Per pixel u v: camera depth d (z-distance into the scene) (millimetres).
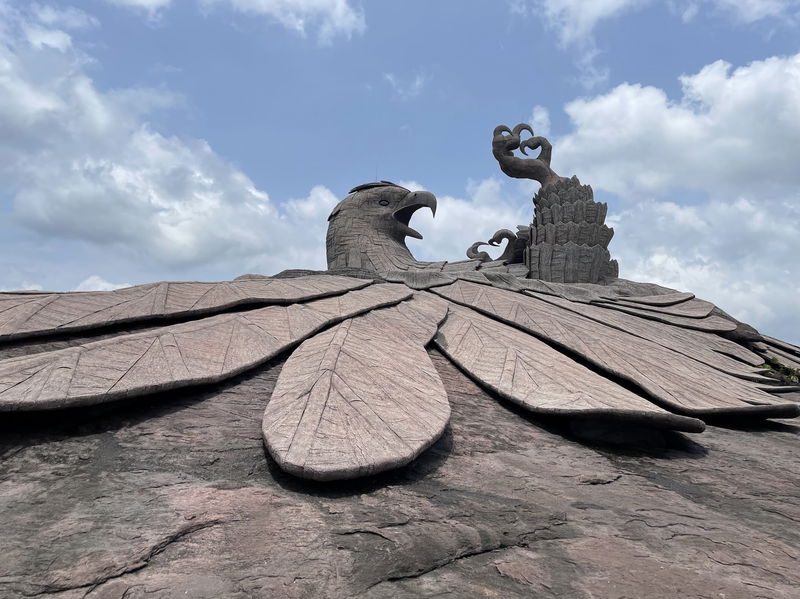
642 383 6039
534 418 5219
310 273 10445
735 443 5258
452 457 4098
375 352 5637
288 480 3420
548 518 3238
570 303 9906
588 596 2443
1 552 2547
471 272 10961
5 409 3592
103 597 2279
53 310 6148
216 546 2680
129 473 3395
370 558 2662
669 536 3125
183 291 7258
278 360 5805
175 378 4461
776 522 3473
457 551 2777
